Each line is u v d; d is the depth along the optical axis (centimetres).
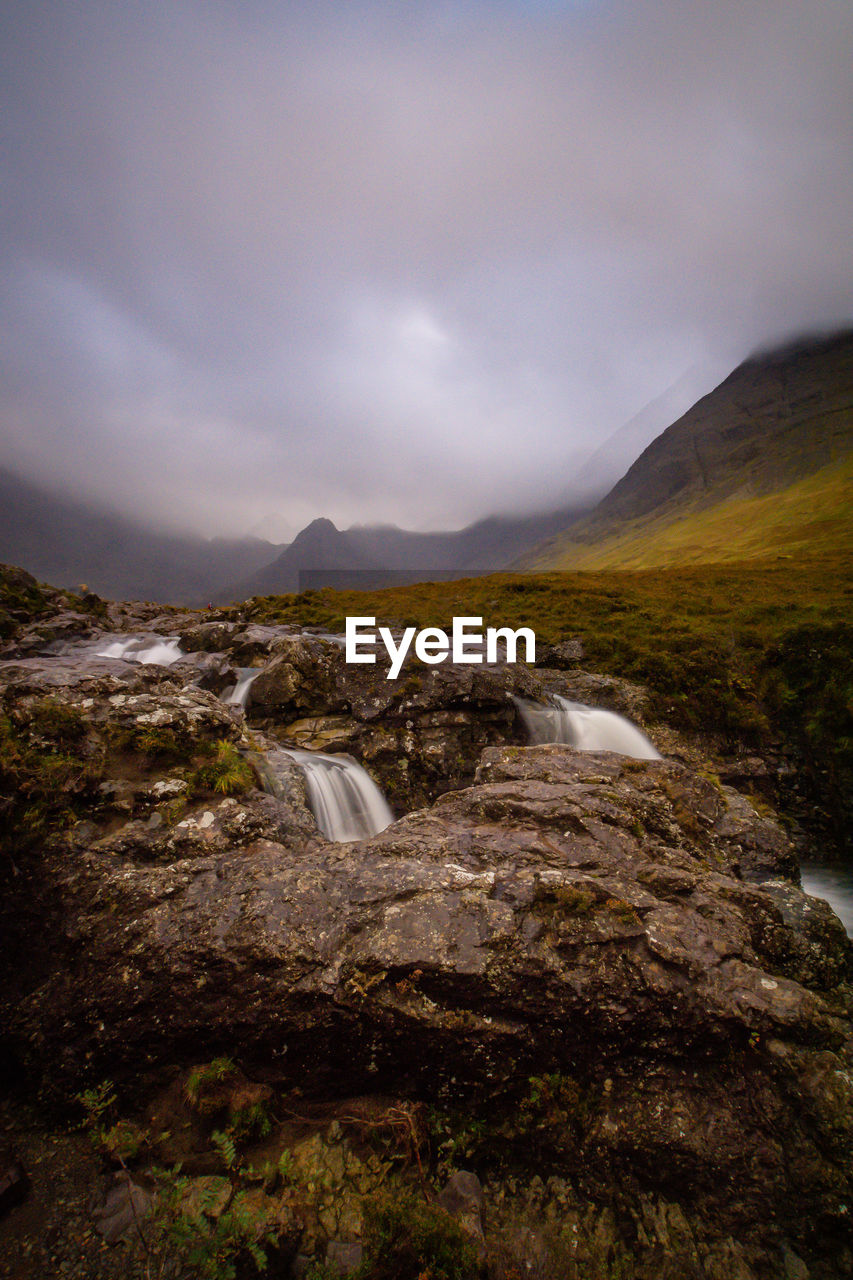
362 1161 545
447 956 595
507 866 739
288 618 3909
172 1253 479
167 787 871
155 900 693
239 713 1424
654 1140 537
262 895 681
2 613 3009
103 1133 576
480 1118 579
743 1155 521
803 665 2412
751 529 11844
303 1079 596
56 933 689
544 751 1227
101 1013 619
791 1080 543
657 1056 575
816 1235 486
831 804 2073
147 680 1206
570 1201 527
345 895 681
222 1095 584
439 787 1636
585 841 811
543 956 598
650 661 2552
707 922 664
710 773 2102
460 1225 489
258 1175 531
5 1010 662
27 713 891
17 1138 589
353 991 584
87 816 810
